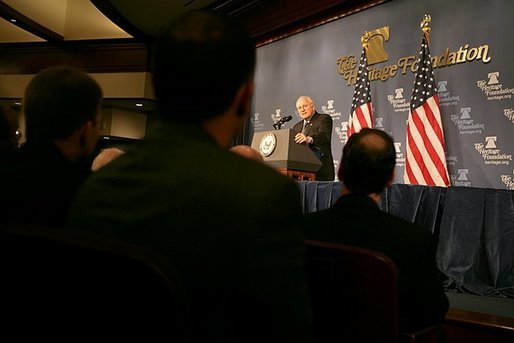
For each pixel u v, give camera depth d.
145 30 7.80
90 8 8.16
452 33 4.62
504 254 2.42
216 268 0.60
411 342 1.14
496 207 2.49
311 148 3.66
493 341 1.67
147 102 8.44
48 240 0.55
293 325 0.62
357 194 1.27
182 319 0.53
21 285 0.58
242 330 0.63
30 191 1.00
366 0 5.52
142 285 0.53
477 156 4.29
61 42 8.59
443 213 2.63
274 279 0.60
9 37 8.81
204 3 6.57
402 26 5.11
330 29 6.00
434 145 4.36
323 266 1.13
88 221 0.69
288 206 0.63
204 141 0.70
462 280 2.48
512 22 4.16
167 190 0.64
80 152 1.14
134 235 0.63
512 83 4.10
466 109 4.41
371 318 1.09
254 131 6.98
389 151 1.25
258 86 7.00
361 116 4.98
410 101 4.82
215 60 0.69
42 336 0.58
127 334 0.55
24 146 1.08
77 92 1.08
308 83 6.22
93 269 0.55
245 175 0.64
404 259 1.17
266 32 6.83
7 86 9.02
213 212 0.62
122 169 0.71
